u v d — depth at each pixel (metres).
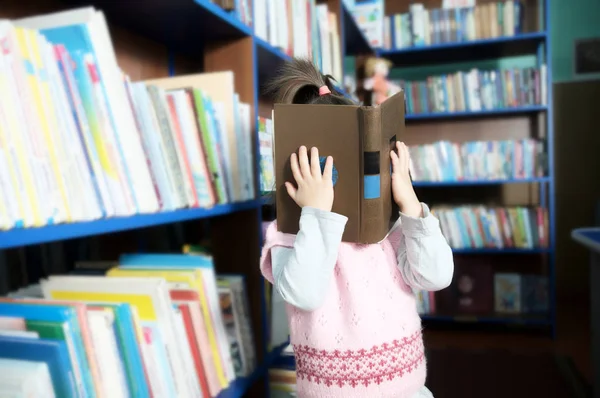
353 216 0.85
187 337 0.95
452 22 2.90
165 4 1.04
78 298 0.88
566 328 2.81
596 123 3.20
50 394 0.58
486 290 2.95
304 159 0.85
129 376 0.77
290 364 1.46
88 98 0.72
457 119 3.18
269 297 1.38
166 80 1.22
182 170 0.96
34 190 0.61
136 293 0.86
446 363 2.39
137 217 0.79
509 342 2.66
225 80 1.16
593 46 3.18
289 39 1.55
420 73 3.30
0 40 0.59
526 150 2.76
